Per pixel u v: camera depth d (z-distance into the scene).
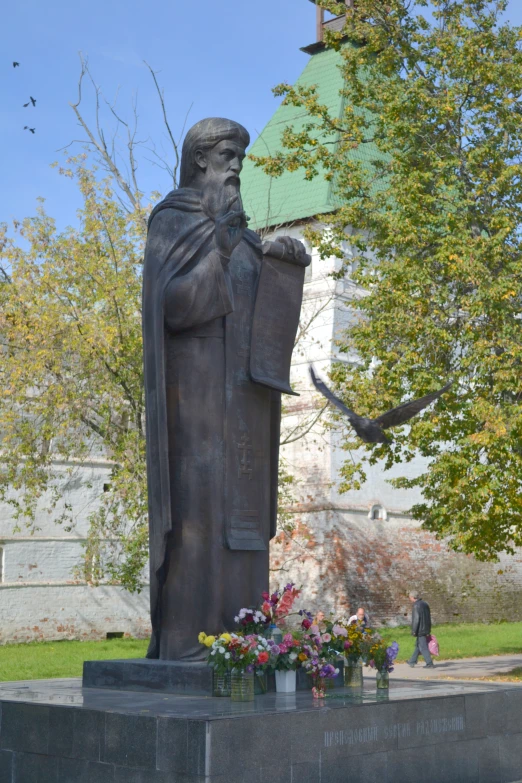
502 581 36.34
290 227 33.84
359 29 22.20
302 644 8.94
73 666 21.44
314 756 7.71
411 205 20.19
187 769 7.05
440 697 8.96
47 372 24.94
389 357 20.22
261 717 7.37
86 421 25.27
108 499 26.16
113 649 26.80
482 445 18.91
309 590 32.00
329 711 7.91
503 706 9.59
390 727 8.40
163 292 9.70
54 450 29.73
